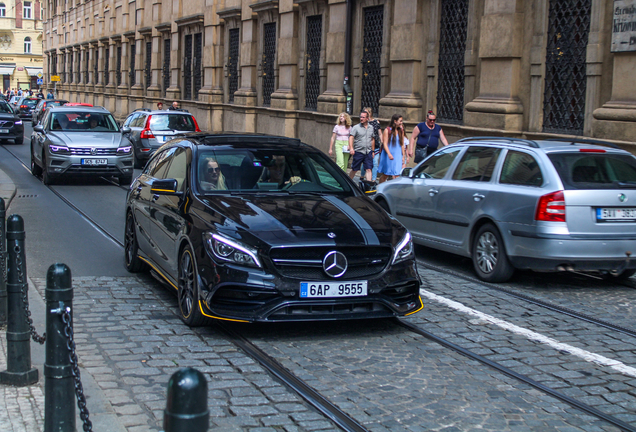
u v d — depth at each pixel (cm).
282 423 400
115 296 686
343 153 1534
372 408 425
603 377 491
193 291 572
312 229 557
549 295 730
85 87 5444
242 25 2738
